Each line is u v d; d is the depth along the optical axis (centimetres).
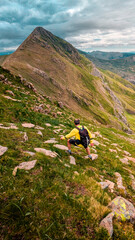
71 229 301
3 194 321
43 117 1392
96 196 432
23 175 400
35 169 448
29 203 322
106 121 13100
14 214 284
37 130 928
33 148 599
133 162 1078
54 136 949
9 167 415
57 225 295
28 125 989
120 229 344
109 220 342
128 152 1455
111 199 479
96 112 13938
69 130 1300
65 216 325
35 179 403
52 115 1842
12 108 1137
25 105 1438
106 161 864
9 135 638
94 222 333
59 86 13725
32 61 18438
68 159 653
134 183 704
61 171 489
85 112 12275
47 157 560
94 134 1775
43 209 321
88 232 308
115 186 599
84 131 650
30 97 2111
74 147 869
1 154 459
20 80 3131
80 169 596
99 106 17438
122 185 634
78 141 660
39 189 370
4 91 1653
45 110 1783
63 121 1777
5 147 507
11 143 560
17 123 937
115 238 322
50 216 311
